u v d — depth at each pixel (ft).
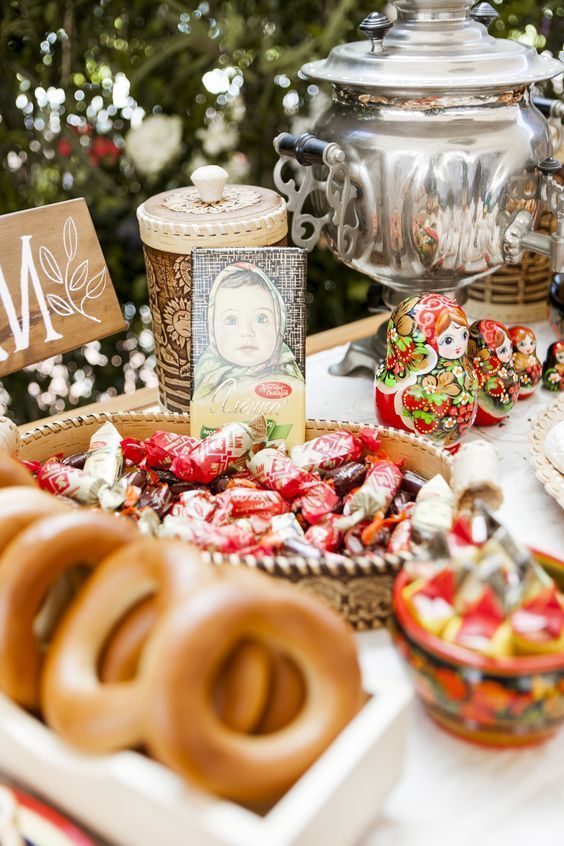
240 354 2.83
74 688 1.94
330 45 3.91
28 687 2.02
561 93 4.12
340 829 1.95
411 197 2.97
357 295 4.30
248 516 2.58
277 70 4.00
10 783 2.08
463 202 2.97
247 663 1.94
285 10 4.10
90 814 1.99
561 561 2.20
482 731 2.10
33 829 1.99
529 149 3.01
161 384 3.28
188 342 3.12
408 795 2.10
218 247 2.96
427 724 2.21
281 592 1.96
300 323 2.83
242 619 1.90
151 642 1.91
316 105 4.19
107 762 1.93
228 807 1.86
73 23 3.93
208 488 2.72
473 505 2.40
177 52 4.05
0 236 2.81
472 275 3.15
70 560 2.04
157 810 1.89
